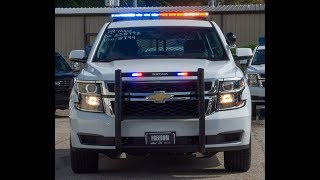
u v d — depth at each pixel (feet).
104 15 120.37
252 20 120.06
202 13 38.50
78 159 33.01
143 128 30.66
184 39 36.09
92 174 33.73
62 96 64.85
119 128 30.40
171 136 30.66
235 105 31.48
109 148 31.07
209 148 30.89
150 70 31.12
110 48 35.91
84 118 31.42
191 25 36.99
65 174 33.83
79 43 121.39
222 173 33.53
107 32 36.91
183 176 32.94
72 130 32.14
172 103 30.78
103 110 31.24
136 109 30.86
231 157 33.06
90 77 31.78
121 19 38.91
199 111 30.40
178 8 119.55
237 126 31.35
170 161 37.88
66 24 121.39
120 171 34.73
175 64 32.63
